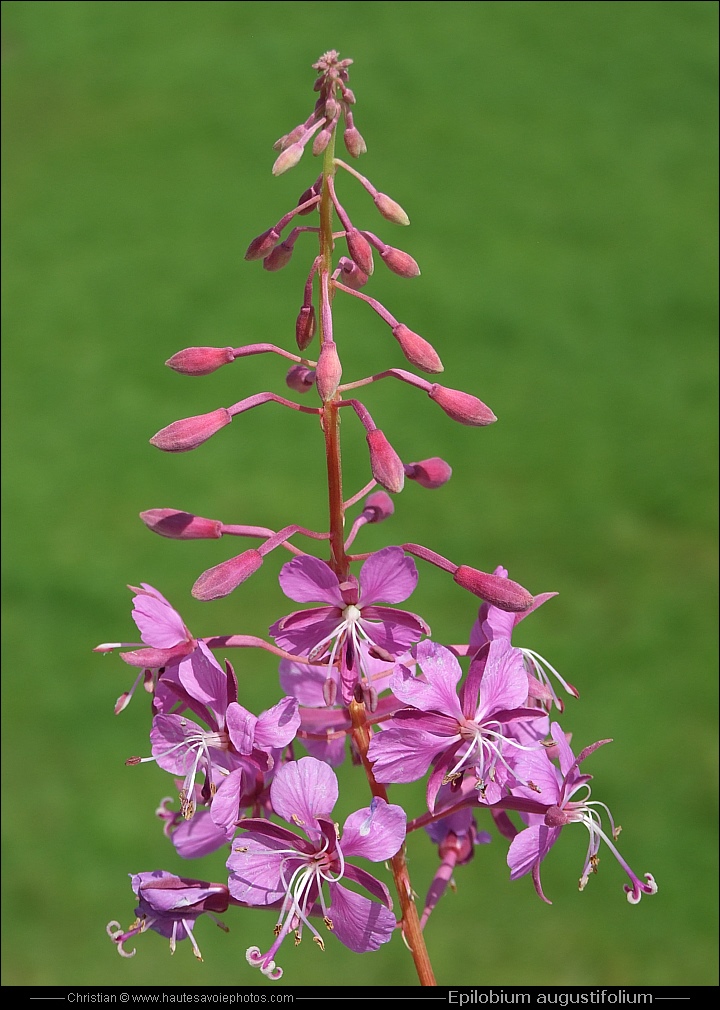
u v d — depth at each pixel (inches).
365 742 124.1
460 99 714.2
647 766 318.0
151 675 121.6
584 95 714.2
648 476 430.9
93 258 591.8
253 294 553.3
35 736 335.9
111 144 698.2
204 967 276.4
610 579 385.4
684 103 701.3
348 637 117.2
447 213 609.9
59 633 371.9
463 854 136.8
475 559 393.1
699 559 392.8
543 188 627.5
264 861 113.9
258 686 342.3
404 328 120.5
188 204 631.2
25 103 748.6
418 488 425.7
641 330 517.0
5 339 529.3
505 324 518.3
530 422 459.5
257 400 124.3
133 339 524.7
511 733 123.5
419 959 128.0
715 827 302.2
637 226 593.9
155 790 319.6
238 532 125.8
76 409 480.1
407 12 824.3
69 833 307.9
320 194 120.6
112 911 289.0
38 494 431.8
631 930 281.4
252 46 792.9
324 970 274.2
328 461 123.3
